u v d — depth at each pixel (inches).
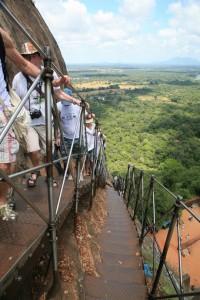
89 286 132.1
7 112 86.1
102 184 418.0
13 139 88.7
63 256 132.3
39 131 146.7
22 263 73.0
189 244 812.0
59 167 181.3
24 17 405.4
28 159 196.9
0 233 83.0
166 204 973.2
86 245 163.6
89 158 254.4
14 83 135.2
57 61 484.7
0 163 88.0
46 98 86.0
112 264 161.0
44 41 448.8
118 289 132.8
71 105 192.5
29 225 89.3
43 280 111.0
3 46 87.1
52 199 90.4
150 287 169.0
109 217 261.6
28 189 126.1
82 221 185.8
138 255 179.5
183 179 1563.7
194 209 1331.2
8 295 67.9
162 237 797.2
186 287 347.3
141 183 249.6
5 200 93.4
